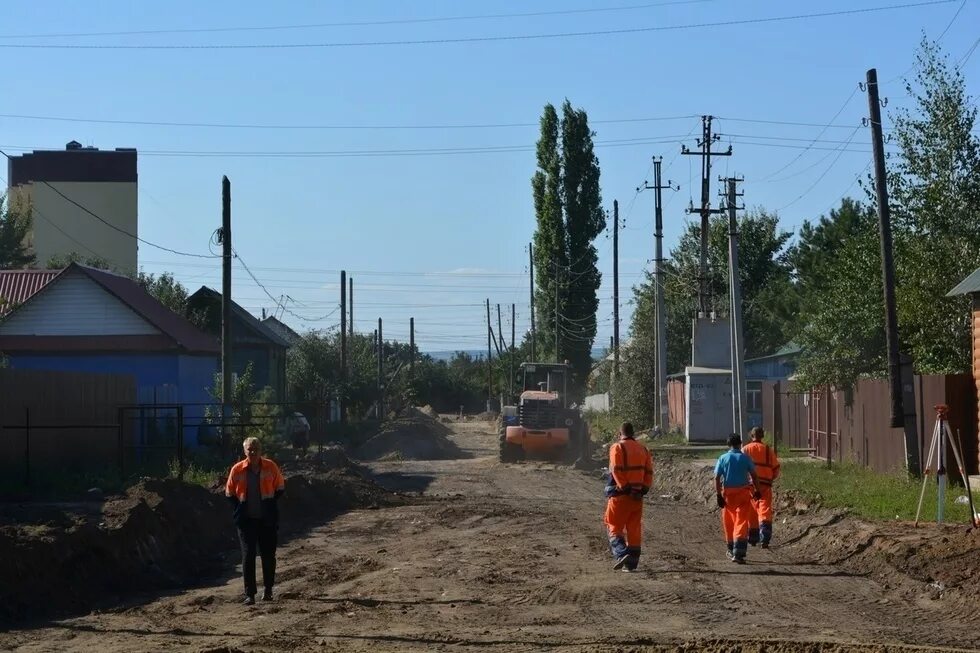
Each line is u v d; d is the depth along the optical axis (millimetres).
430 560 15984
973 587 12391
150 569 15430
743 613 11953
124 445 28391
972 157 29438
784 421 38094
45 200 68812
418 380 112750
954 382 22172
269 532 13094
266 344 52625
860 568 14664
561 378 42188
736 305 30266
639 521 14898
